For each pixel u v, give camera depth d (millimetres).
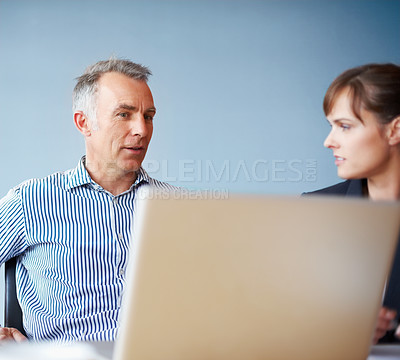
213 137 3549
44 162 3385
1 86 3371
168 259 822
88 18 3447
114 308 1794
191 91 3539
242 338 877
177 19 3527
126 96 1863
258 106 3594
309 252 869
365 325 930
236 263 844
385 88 1583
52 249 1819
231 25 3574
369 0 3676
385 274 917
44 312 1791
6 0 3383
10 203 1822
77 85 1949
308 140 3621
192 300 842
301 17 3635
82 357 1005
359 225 884
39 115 3389
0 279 3256
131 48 3486
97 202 1863
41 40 3402
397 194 1663
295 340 902
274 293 871
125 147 1878
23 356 996
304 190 3600
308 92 3637
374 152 1632
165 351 856
